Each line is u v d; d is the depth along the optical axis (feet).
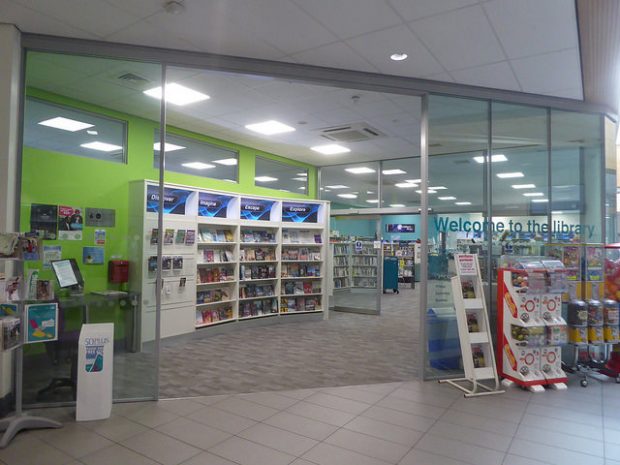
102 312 14.40
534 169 17.39
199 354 19.35
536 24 11.82
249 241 26.50
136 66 13.64
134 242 15.17
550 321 14.65
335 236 34.81
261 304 27.30
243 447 10.09
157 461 9.39
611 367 15.80
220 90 17.53
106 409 11.75
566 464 9.43
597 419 11.96
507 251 16.89
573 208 17.90
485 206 16.69
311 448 10.09
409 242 57.88
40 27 12.25
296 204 29.35
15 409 11.66
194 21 11.87
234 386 14.78
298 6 11.05
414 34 12.49
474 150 16.62
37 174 13.28
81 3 10.98
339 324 27.58
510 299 14.82
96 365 11.66
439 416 12.10
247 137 25.14
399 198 42.65
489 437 10.77
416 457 9.68
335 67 14.87
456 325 16.16
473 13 11.32
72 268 13.91
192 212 23.09
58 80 13.55
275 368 17.11
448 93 16.22
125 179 15.58
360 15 11.47
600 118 18.48
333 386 14.82
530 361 14.58
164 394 13.84
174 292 21.48
